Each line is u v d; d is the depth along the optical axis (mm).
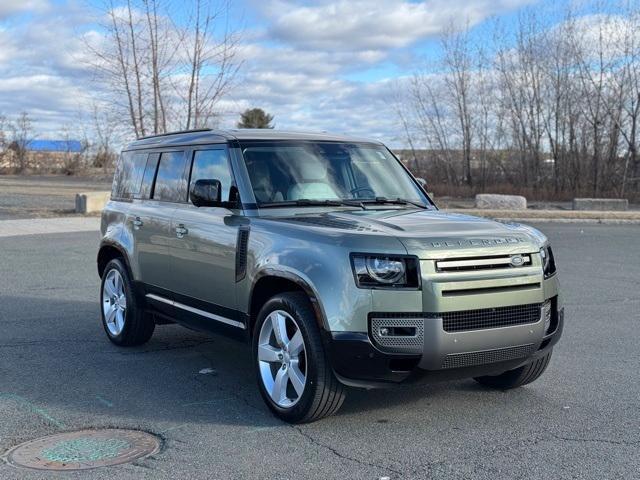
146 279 6777
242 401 5488
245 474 4082
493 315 4660
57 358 6781
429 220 5145
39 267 12664
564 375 6230
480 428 4867
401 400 5500
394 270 4449
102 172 53031
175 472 4113
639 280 11641
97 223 20625
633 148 34875
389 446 4523
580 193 35844
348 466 4195
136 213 6984
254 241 5234
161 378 6129
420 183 6586
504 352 4727
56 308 9188
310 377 4684
